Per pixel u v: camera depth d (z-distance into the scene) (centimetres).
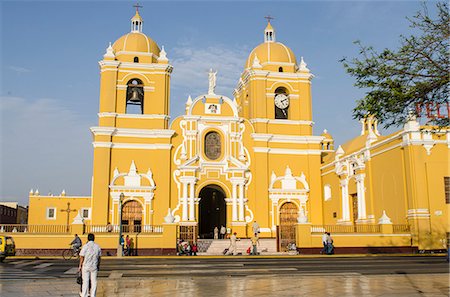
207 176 3894
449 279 1566
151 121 3894
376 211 3400
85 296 1150
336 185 3922
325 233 3056
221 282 1542
